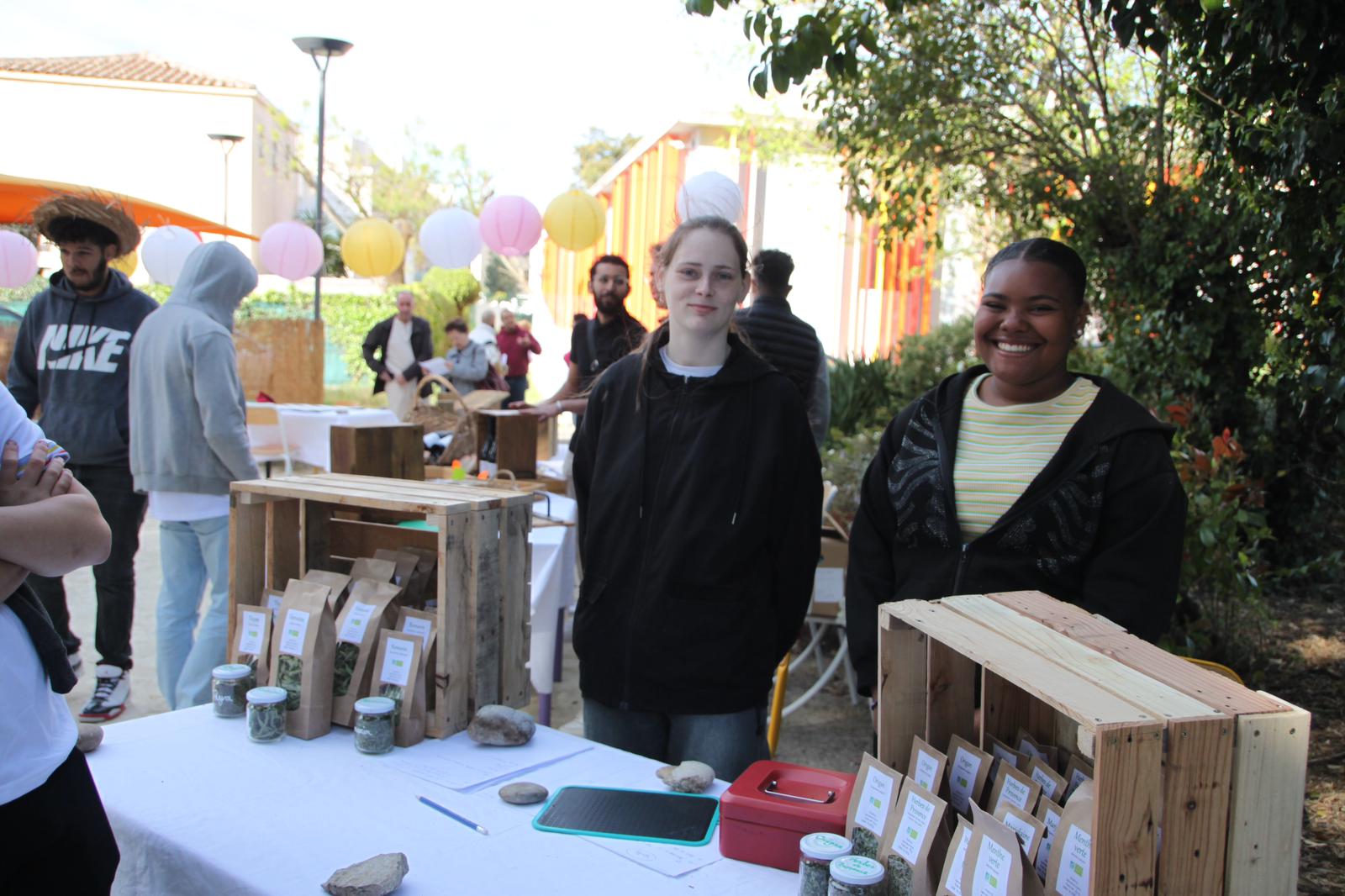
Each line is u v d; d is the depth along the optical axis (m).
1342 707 3.92
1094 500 1.72
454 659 1.99
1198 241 4.86
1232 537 3.84
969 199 5.73
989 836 1.20
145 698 4.03
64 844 1.42
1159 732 1.07
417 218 25.12
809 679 4.53
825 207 10.97
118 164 22.56
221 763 1.85
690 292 2.01
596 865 1.49
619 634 2.05
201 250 3.40
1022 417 1.84
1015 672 1.21
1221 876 1.10
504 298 28.45
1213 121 3.45
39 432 1.49
